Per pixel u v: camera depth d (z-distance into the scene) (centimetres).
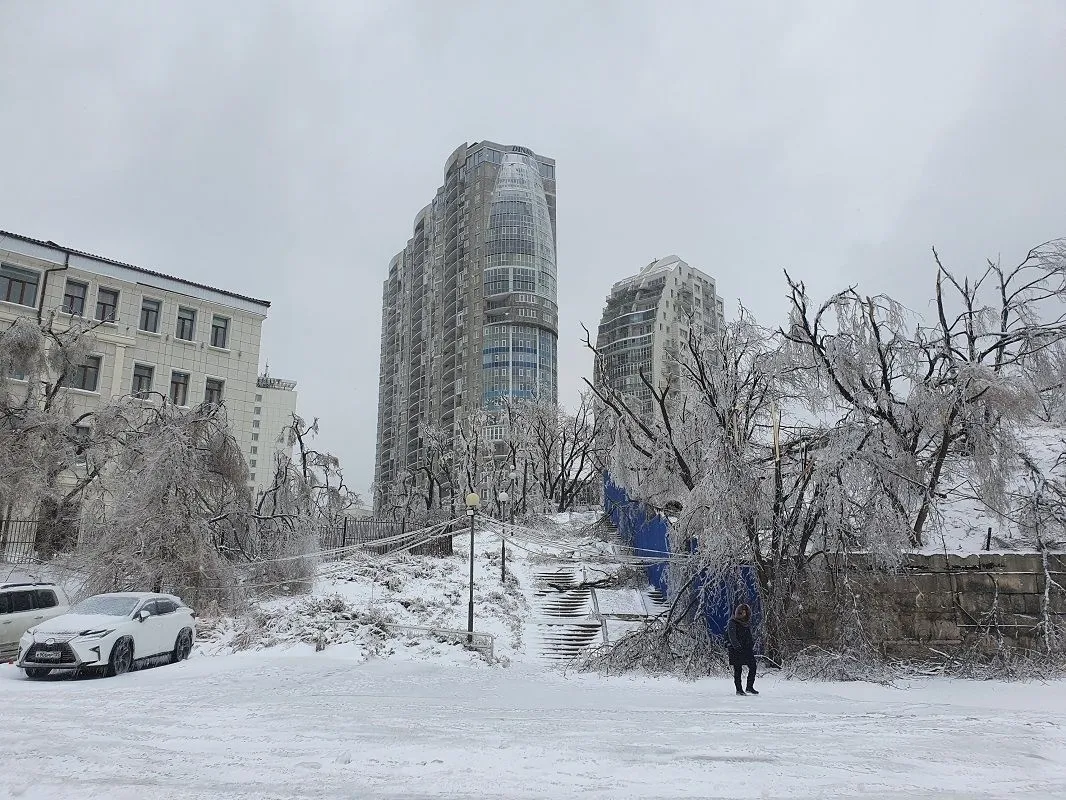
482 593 2516
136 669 1473
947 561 1730
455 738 865
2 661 1530
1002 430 1769
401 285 14012
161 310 3994
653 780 675
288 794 614
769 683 1539
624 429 2466
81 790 614
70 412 2700
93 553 2097
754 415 2008
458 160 12125
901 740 877
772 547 1766
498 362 10762
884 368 1869
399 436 13175
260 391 11306
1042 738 893
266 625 1984
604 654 1820
